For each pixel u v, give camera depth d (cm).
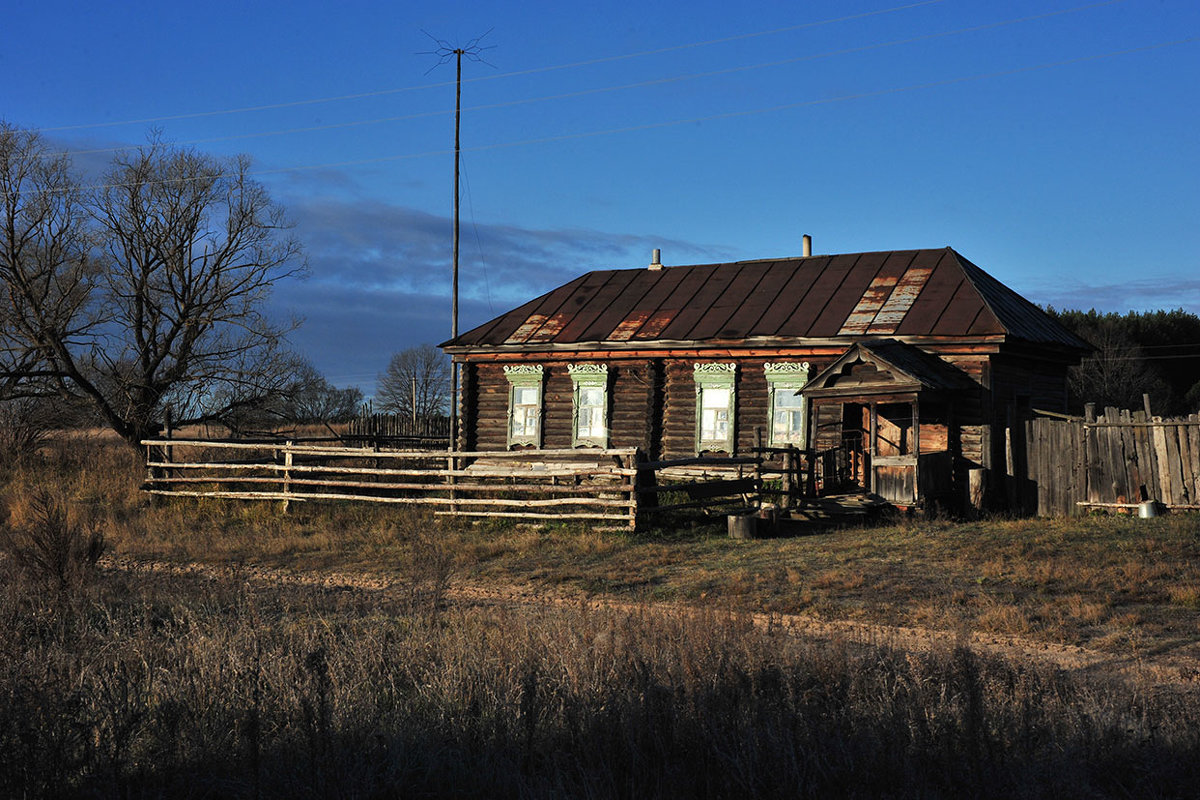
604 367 2720
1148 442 1877
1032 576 1299
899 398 2053
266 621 1048
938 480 2073
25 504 2030
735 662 747
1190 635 988
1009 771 561
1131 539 1545
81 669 778
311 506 2159
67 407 3391
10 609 1003
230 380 3509
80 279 3384
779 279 2789
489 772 596
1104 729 621
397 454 2114
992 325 2206
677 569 1488
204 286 3484
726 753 595
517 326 2888
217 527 1997
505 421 2850
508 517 1981
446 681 747
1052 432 1992
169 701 689
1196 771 579
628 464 1953
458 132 4253
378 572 1520
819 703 687
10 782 554
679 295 2850
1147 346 6694
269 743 642
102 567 1513
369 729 656
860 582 1304
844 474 2312
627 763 599
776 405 2523
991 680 727
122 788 579
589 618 954
